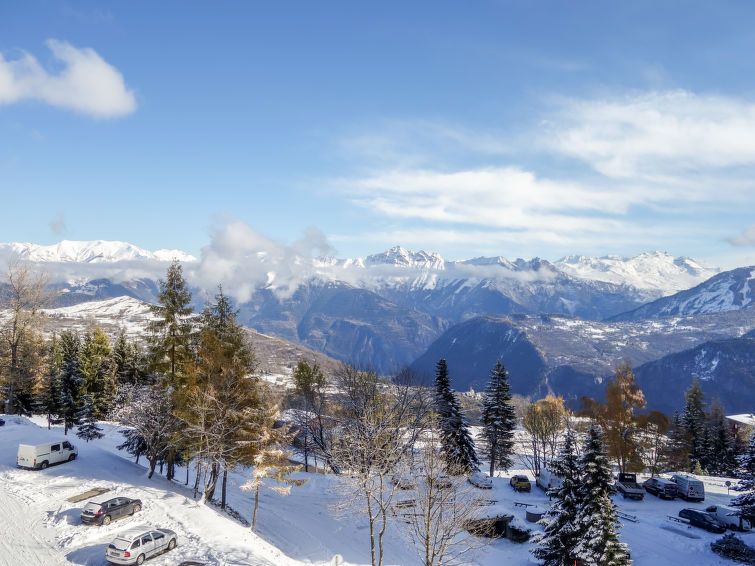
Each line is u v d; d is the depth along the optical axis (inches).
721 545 1450.5
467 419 2209.6
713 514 1748.3
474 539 1432.1
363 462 1368.1
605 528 1239.5
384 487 1480.1
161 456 1601.9
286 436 1312.7
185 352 1486.2
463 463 2086.6
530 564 1428.4
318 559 1241.4
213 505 1405.0
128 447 1895.9
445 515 1232.8
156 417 1473.9
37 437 1819.6
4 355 2458.2
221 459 1304.1
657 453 2657.5
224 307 1512.1
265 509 1584.6
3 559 931.3
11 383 2438.5
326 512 1606.8
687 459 3043.8
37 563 932.6
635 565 1386.6
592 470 1284.4
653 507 1930.4
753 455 1581.0
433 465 1161.4
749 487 1581.0
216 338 1411.2
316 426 2166.6
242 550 1065.5
